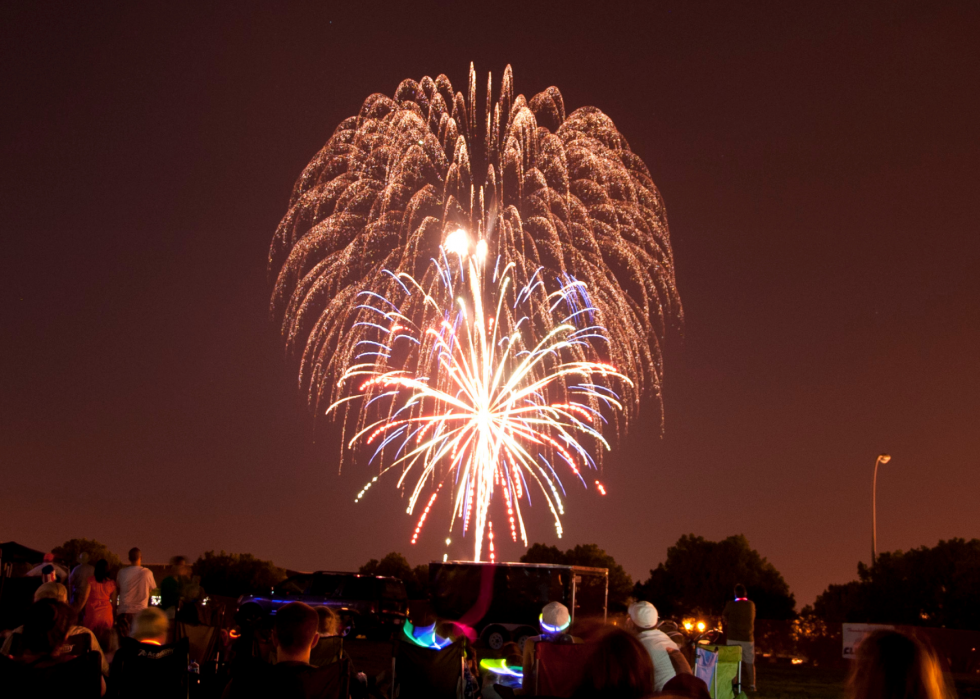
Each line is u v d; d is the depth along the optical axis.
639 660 4.04
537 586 24.88
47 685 5.35
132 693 6.82
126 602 12.47
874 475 34.97
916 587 32.84
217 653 8.50
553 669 5.89
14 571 15.75
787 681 18.97
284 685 5.60
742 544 48.34
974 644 23.23
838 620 36.84
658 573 50.25
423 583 52.25
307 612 5.84
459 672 7.77
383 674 7.94
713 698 8.82
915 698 3.32
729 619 14.11
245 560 48.81
